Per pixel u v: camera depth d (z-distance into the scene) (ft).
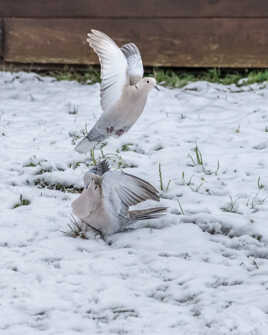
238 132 42.52
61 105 51.39
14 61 65.62
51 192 32.65
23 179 34.58
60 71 65.77
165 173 35.04
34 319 20.48
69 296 21.91
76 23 63.87
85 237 27.32
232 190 32.48
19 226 28.32
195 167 35.86
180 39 63.00
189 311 20.88
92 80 61.36
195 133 42.65
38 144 40.81
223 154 38.01
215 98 53.47
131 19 63.21
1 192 32.35
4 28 65.05
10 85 59.47
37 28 64.54
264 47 61.98
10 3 64.54
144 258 25.08
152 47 63.46
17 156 38.37
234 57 62.54
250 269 24.12
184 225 27.99
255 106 49.42
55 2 63.87
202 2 62.13
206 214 29.01
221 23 62.18
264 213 29.37
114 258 24.97
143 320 20.21
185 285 22.62
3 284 22.72
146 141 41.29
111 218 26.89
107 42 26.05
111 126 27.89
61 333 19.47
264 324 19.49
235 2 61.67
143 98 27.50
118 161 37.29
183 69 65.31
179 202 30.96
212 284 22.76
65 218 29.27
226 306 20.89
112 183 26.05
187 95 54.19
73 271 23.91
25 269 24.08
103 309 21.11
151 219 28.99
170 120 45.78
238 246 26.53
